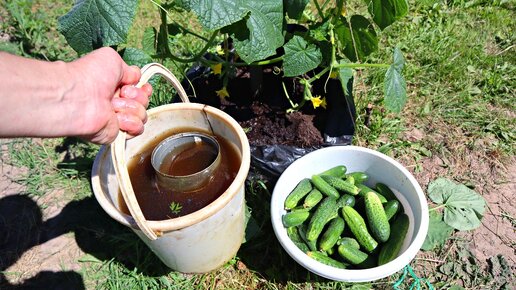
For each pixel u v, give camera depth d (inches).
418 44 111.5
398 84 64.7
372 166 72.7
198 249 60.2
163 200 58.1
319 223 64.7
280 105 84.9
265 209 78.1
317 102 73.8
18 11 119.2
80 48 57.4
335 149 71.9
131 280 72.2
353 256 62.6
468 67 105.8
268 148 74.8
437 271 73.2
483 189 84.6
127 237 76.3
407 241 62.9
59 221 80.7
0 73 30.7
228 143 64.7
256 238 76.2
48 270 74.5
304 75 85.8
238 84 87.3
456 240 76.7
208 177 58.7
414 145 91.4
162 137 67.1
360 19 67.7
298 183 72.7
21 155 90.1
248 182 79.5
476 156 89.8
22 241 78.4
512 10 123.6
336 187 70.2
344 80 77.0
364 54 73.7
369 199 66.0
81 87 37.0
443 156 90.0
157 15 121.0
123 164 44.3
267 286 71.2
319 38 68.9
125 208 57.2
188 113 64.6
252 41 58.4
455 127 95.0
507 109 98.0
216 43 97.4
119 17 54.4
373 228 64.3
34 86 32.9
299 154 75.2
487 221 79.7
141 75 50.6
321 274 57.4
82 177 86.6
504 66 105.1
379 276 56.4
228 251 67.9
